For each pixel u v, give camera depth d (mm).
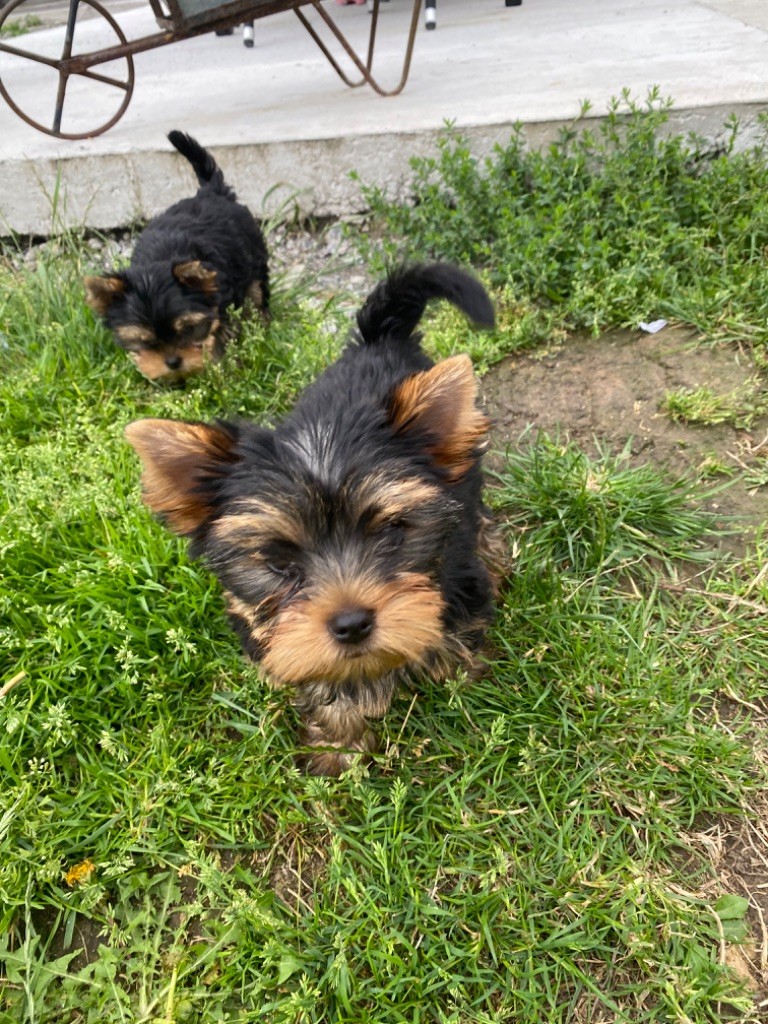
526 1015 312
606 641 441
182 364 708
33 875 372
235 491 345
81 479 564
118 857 371
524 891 345
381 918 337
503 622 465
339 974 320
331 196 857
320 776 404
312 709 411
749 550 487
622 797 377
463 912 342
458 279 422
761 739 397
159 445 342
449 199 804
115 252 880
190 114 948
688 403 576
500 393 638
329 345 680
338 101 918
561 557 507
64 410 643
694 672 423
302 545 336
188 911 351
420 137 804
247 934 344
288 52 1188
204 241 739
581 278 680
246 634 397
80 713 426
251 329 722
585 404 615
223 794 393
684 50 916
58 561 498
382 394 378
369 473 335
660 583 481
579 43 1016
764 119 724
